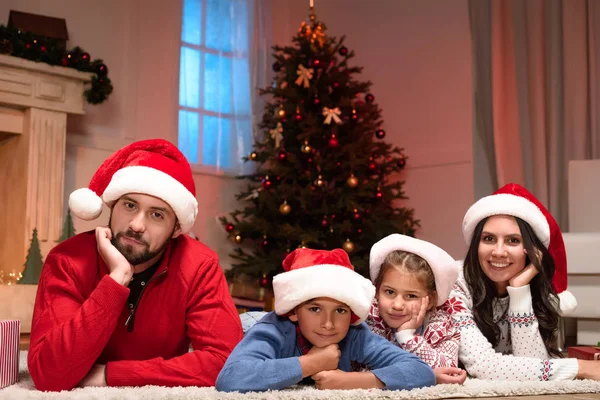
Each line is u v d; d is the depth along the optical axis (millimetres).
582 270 3084
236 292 4922
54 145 4184
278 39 6086
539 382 1727
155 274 1665
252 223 4781
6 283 3795
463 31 5227
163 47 5184
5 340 1649
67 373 1485
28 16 4141
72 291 1618
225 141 5504
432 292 1854
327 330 1554
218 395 1402
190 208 1668
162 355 1732
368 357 1647
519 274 2020
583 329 3137
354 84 5031
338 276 1551
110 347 1696
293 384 1543
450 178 5207
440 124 5309
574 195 4035
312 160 4746
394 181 5516
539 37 4777
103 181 1722
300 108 4770
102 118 4793
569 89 4613
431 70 5398
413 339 1783
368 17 5863
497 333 2066
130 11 5020
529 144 4859
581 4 4625
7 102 3988
